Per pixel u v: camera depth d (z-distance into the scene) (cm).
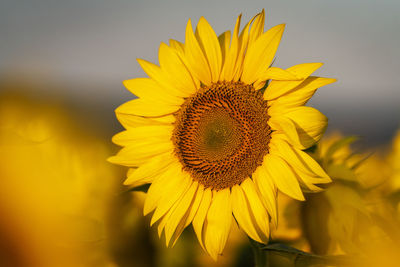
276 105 104
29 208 100
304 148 102
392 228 102
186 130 108
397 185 107
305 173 103
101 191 106
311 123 102
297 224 106
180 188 108
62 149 106
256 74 104
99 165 107
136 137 108
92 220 103
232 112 106
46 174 102
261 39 103
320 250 105
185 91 108
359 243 102
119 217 106
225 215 106
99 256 104
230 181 107
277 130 104
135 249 106
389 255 101
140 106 108
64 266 101
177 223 106
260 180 105
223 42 106
